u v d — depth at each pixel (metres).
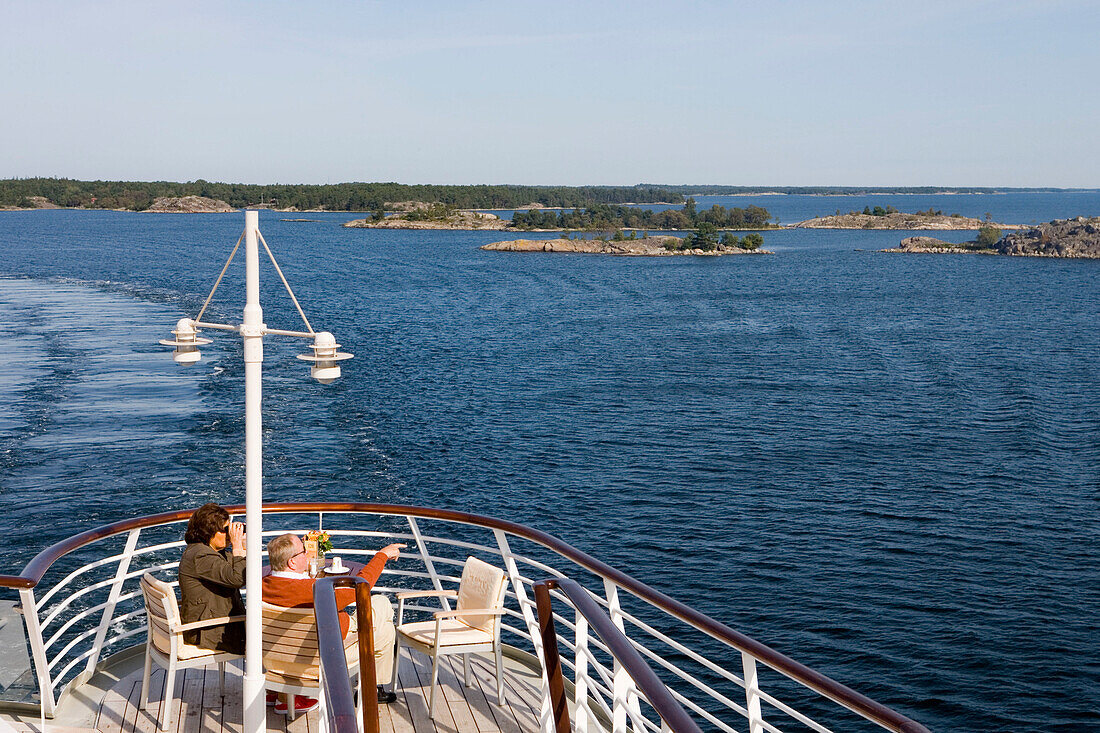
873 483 31.09
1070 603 21.39
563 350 60.53
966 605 21.20
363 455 32.28
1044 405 44.25
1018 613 20.78
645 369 53.94
